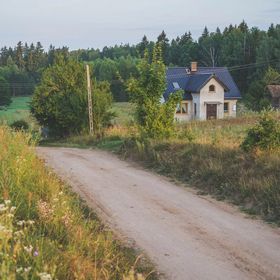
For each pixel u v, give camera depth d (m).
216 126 36.50
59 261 5.95
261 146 15.31
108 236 8.47
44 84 42.72
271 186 12.16
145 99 23.03
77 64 43.00
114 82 112.31
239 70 107.56
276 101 63.34
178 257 8.38
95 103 41.22
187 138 22.31
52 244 6.38
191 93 59.12
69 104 41.41
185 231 9.97
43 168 12.79
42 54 161.75
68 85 42.22
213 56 121.12
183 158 17.39
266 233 9.91
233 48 118.44
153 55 23.44
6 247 4.95
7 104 111.81
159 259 8.26
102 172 17.36
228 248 8.91
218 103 57.53
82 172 17.14
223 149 16.56
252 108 67.19
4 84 112.06
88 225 8.81
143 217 11.01
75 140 35.12
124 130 32.41
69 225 7.77
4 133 13.66
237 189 13.06
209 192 13.80
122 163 20.05
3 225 5.37
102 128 39.78
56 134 44.12
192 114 59.06
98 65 143.38
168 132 22.80
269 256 8.52
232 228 10.23
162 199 12.95
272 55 106.25
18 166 9.91
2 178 8.75
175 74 62.84
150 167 18.48
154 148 20.05
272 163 13.53
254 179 12.91
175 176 16.34
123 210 11.60
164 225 10.38
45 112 42.50
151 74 23.02
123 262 7.57
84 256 6.80
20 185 9.02
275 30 122.50
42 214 7.80
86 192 13.51
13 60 159.38
